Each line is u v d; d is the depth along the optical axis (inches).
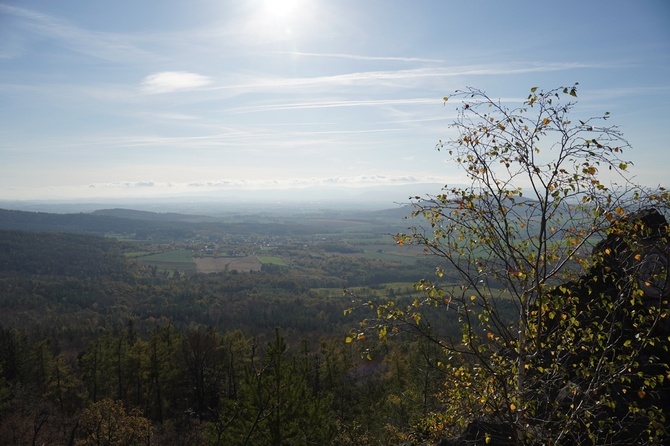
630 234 266.7
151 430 904.9
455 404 315.6
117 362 1620.3
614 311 256.7
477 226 269.6
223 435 481.4
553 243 276.8
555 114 247.3
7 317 3715.6
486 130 265.7
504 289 271.4
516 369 265.7
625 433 274.8
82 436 992.9
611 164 244.4
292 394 502.6
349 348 1739.7
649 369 303.1
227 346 1742.1
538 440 244.5
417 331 258.4
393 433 683.4
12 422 1160.2
